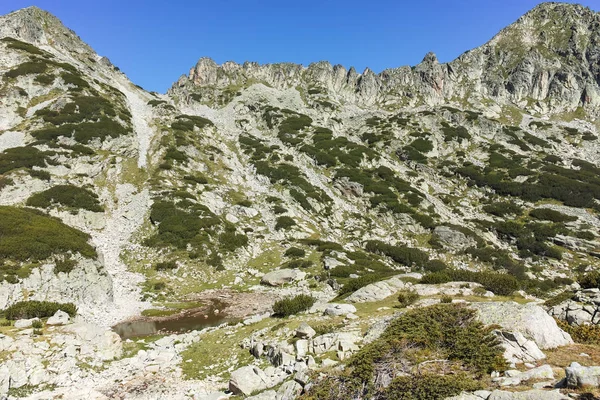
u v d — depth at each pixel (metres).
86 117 78.19
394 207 71.06
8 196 51.88
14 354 19.02
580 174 84.56
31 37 106.94
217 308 38.38
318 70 150.88
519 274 53.28
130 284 43.47
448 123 109.25
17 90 78.25
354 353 17.20
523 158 92.69
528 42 157.50
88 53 124.19
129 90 117.44
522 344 14.73
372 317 22.39
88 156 68.25
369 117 117.62
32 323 23.02
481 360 14.08
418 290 28.39
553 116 130.38
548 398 10.16
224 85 141.38
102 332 23.64
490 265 56.66
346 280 45.56
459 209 74.31
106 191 63.97
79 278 35.53
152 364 21.41
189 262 49.50
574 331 17.78
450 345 15.41
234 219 63.09
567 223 66.62
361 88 144.38
